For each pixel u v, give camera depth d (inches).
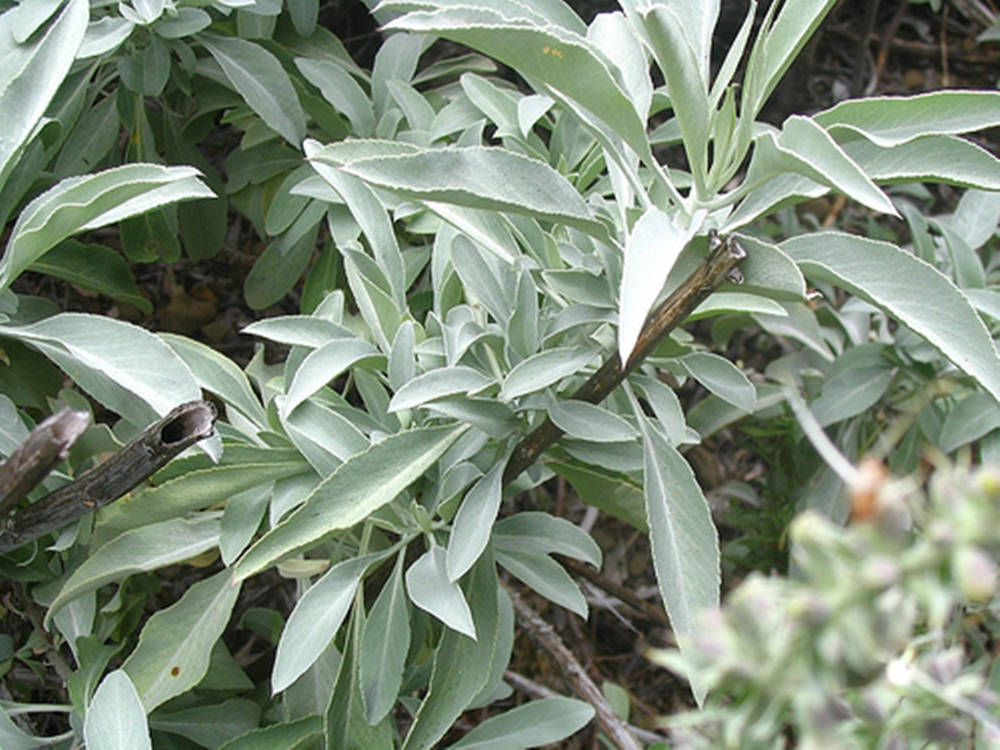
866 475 7.1
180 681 15.3
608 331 15.5
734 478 27.2
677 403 15.2
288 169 20.8
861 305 23.0
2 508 12.1
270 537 14.0
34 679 18.5
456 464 15.2
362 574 15.1
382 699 14.7
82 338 14.5
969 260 20.8
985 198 22.5
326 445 15.0
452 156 12.9
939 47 33.6
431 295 19.7
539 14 14.5
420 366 16.2
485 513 14.5
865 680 7.4
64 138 19.3
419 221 18.8
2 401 15.3
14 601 18.0
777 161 12.8
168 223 20.2
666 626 23.9
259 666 19.0
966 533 6.7
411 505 15.7
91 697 15.5
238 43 19.1
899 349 20.9
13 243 13.7
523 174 13.2
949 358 12.6
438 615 14.0
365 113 19.7
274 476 15.3
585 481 16.4
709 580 14.0
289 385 16.1
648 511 14.0
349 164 12.5
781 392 22.7
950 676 7.8
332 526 14.0
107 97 19.8
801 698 7.1
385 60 20.3
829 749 7.1
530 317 15.0
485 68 21.3
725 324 22.2
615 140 14.9
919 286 12.9
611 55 15.1
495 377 15.7
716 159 13.9
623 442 15.5
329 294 17.1
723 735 8.3
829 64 33.1
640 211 14.2
